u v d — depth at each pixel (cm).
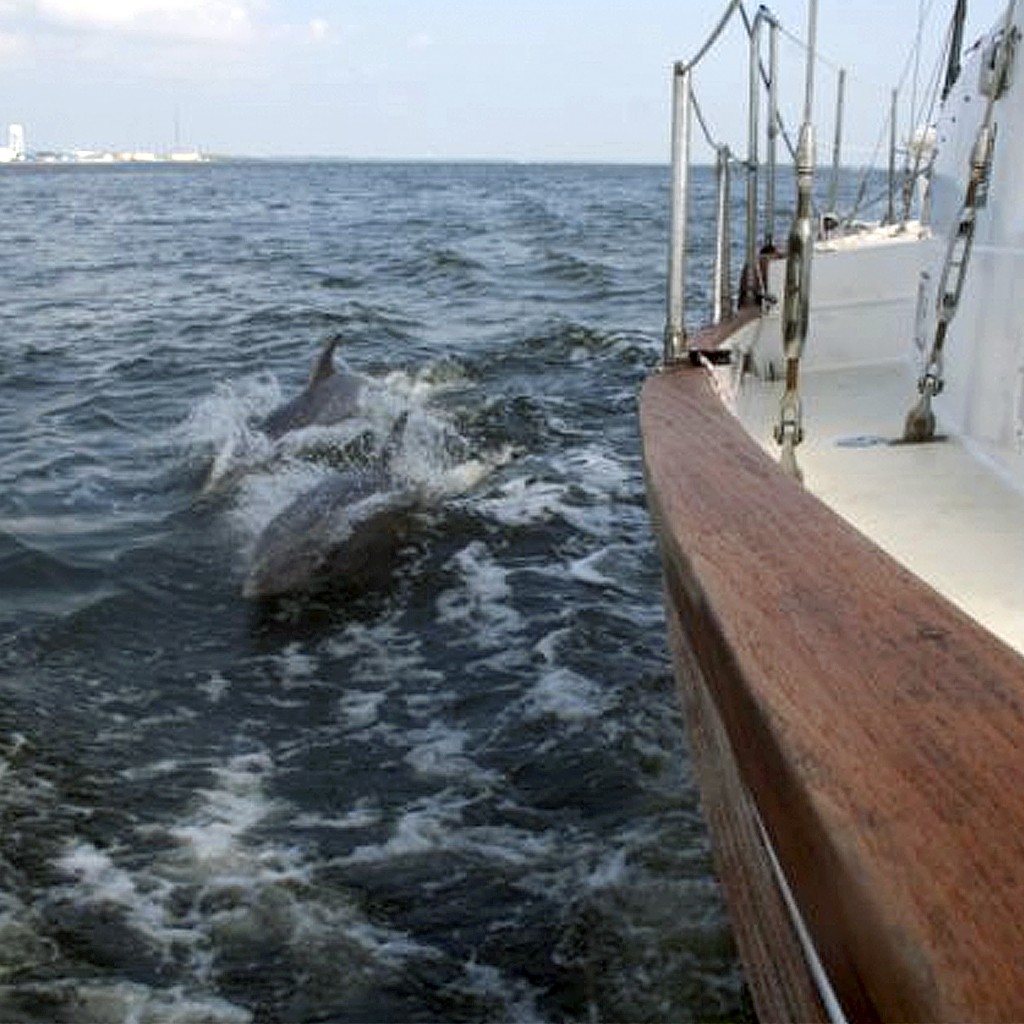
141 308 2089
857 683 161
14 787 490
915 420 476
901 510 395
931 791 134
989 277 446
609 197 7244
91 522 852
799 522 236
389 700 580
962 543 363
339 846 456
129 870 439
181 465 1013
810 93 351
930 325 592
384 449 1051
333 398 1113
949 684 159
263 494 928
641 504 881
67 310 2059
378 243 3566
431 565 757
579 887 425
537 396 1280
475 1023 363
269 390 1358
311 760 522
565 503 881
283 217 5162
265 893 426
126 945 397
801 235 343
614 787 489
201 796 491
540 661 615
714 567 209
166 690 590
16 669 602
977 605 317
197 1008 370
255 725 556
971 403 463
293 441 1059
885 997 121
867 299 692
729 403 450
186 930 406
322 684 599
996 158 445
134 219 5066
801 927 177
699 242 3064
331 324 1858
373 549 775
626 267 2664
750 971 255
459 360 1496
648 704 558
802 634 178
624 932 398
